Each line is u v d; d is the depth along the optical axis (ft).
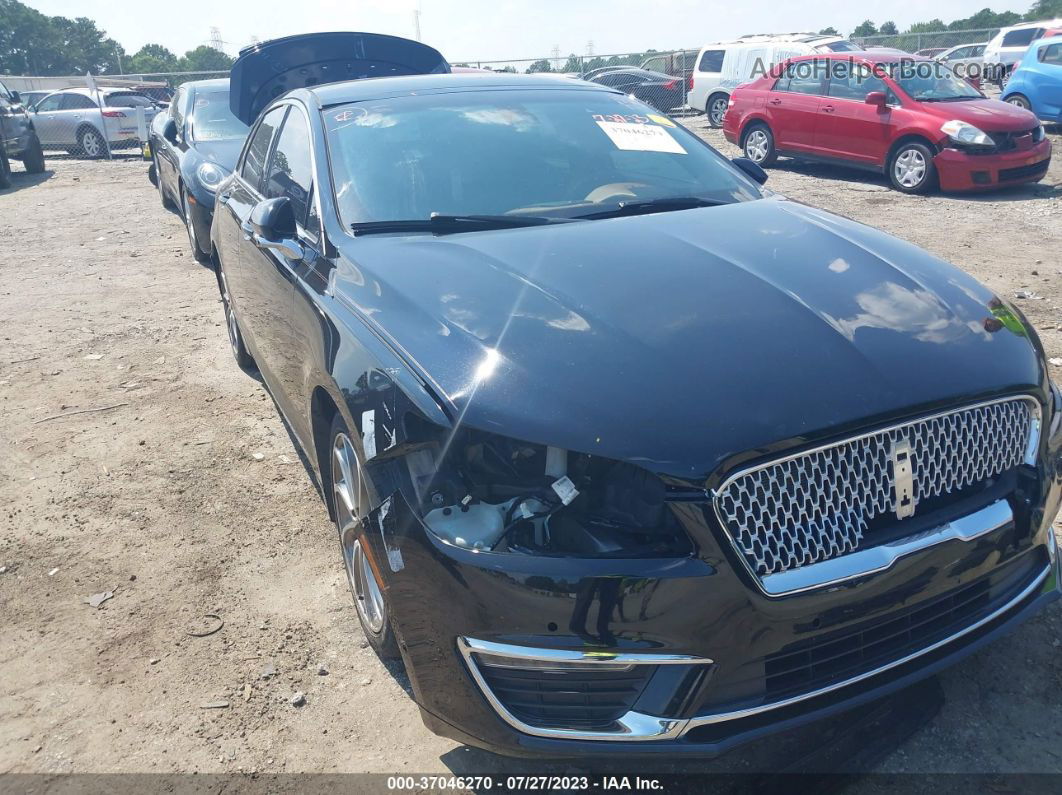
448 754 8.65
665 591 6.71
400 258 9.84
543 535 7.07
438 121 12.71
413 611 7.55
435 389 7.63
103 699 9.62
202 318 22.84
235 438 15.85
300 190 12.55
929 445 7.42
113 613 11.07
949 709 8.74
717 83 64.54
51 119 62.18
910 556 7.15
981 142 33.86
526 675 7.09
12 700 9.67
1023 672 9.16
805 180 40.22
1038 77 51.13
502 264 9.39
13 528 13.17
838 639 7.12
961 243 26.86
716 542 6.72
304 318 10.50
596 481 6.98
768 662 6.99
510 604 6.91
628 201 11.60
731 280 8.88
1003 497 7.84
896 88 37.19
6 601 11.43
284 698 9.52
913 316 8.40
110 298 24.97
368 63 25.29
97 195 44.14
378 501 7.86
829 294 8.70
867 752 8.09
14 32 381.40
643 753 7.04
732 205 11.85
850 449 7.11
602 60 76.84
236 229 14.97
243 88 24.53
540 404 7.20
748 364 7.47
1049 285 21.94
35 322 23.00
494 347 7.82
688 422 6.94
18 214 39.60
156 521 13.20
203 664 10.09
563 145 12.62
